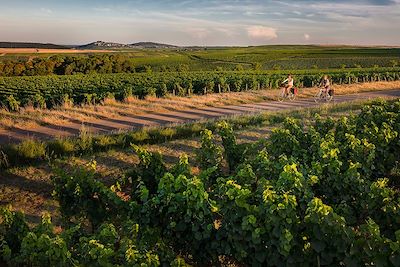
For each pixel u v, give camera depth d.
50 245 5.02
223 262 6.79
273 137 10.05
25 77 55.19
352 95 33.22
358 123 12.97
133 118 20.77
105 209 7.36
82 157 12.78
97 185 7.27
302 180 6.53
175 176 7.75
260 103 27.70
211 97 28.67
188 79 43.50
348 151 9.35
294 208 5.69
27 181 10.76
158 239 5.88
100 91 32.53
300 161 9.46
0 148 12.78
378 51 129.50
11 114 20.20
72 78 52.41
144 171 8.29
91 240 5.08
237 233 5.88
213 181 8.52
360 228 5.46
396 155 10.77
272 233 5.57
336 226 5.42
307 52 133.12
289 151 9.84
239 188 5.91
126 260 4.98
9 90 35.84
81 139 14.16
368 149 9.05
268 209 5.55
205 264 6.71
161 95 30.52
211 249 6.26
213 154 9.63
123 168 11.79
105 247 5.25
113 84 39.44
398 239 5.09
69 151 13.29
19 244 6.12
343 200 7.29
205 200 6.13
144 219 6.58
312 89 36.50
